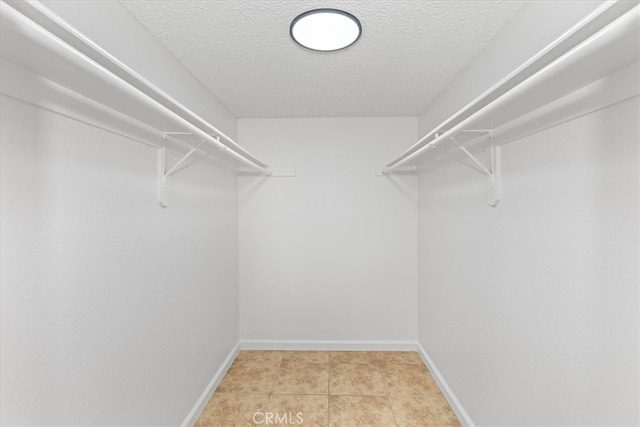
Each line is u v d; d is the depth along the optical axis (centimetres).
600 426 85
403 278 265
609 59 72
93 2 102
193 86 179
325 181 265
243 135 266
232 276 249
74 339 93
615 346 81
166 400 143
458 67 170
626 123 77
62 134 89
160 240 140
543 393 107
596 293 86
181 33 135
